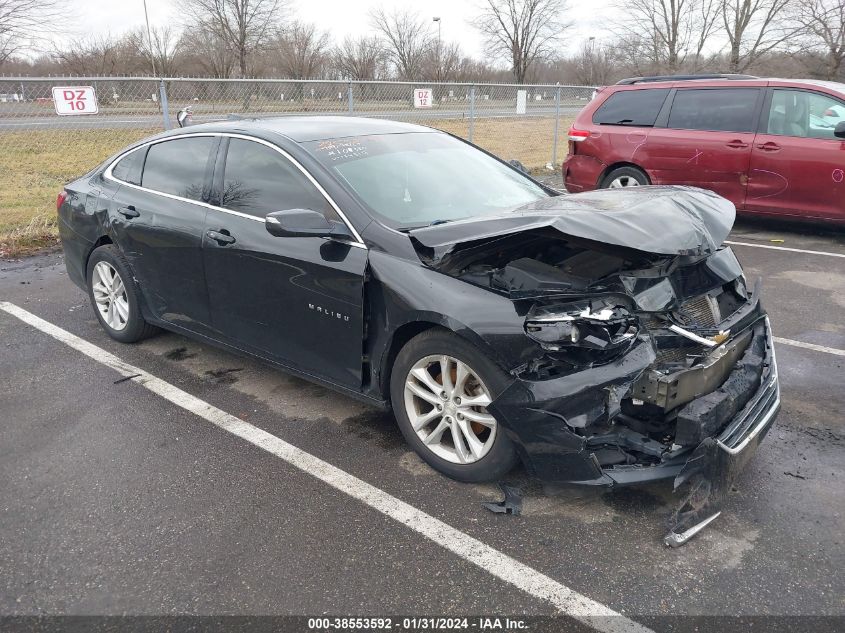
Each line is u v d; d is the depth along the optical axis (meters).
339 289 3.21
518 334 2.62
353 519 2.83
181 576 2.51
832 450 3.31
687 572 2.49
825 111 7.01
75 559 2.60
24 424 3.65
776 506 2.88
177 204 4.06
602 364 2.55
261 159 3.70
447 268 2.87
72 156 11.98
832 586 2.42
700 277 3.00
